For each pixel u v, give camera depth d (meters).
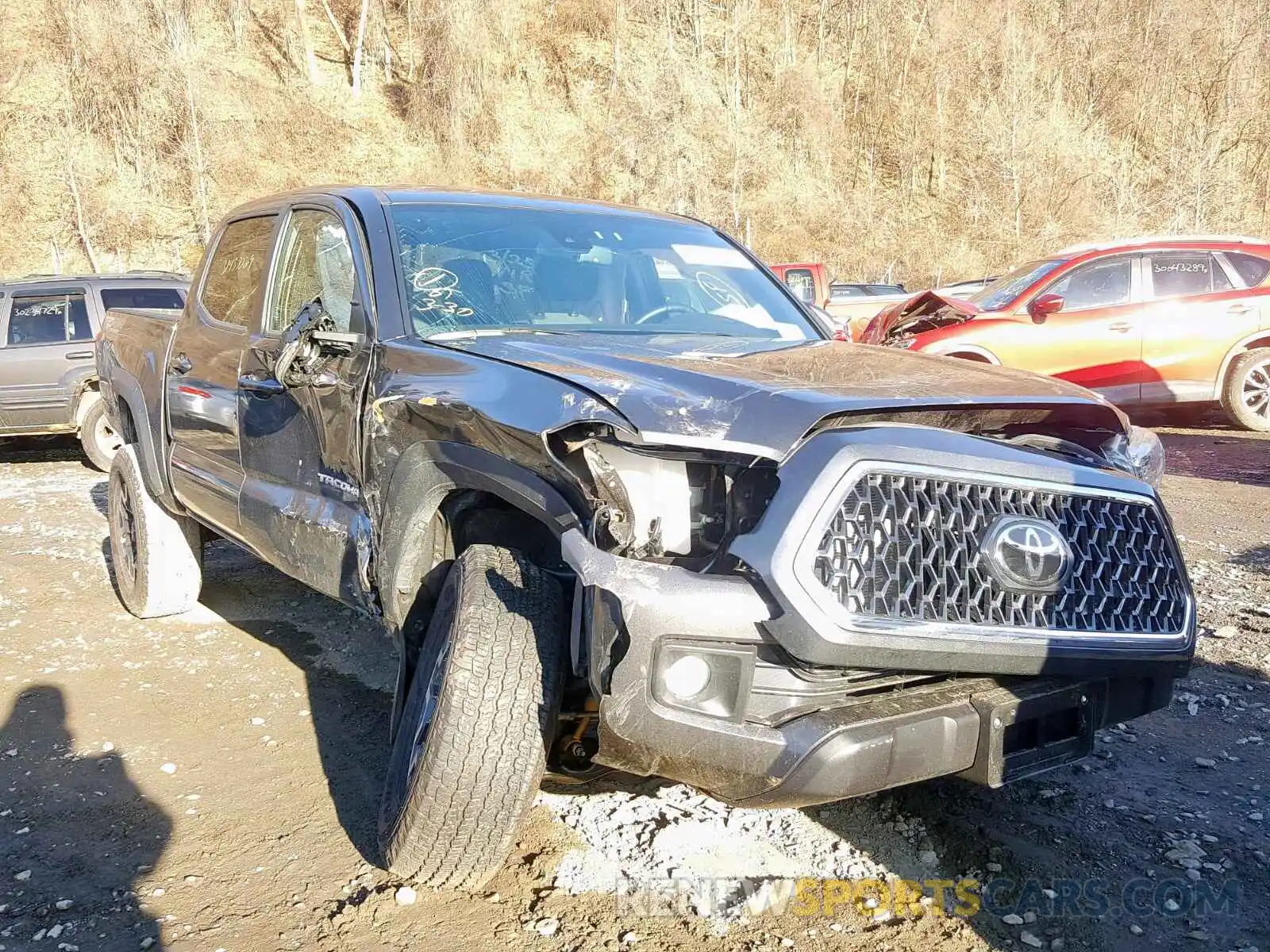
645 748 2.41
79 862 3.12
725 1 50.12
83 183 33.62
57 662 4.81
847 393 2.63
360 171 37.34
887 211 42.84
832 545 2.38
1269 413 10.84
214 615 5.50
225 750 3.88
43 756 3.84
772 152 41.62
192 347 4.75
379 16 43.91
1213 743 3.79
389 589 3.13
